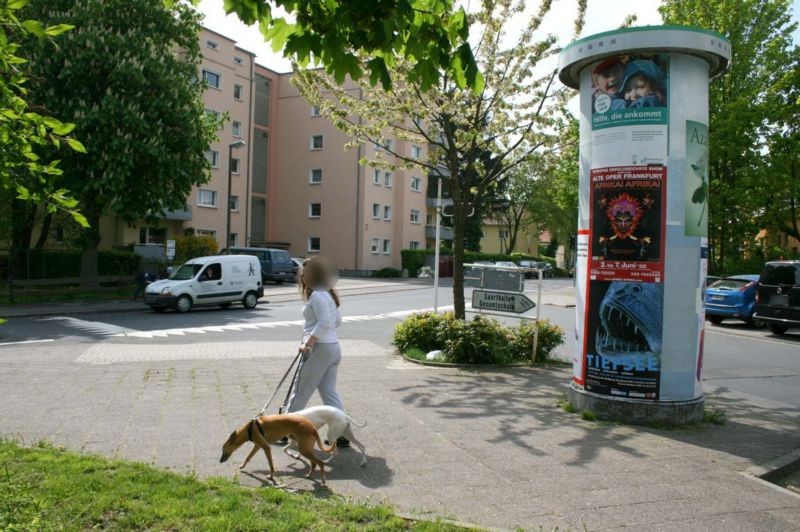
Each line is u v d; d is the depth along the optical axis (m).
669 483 4.87
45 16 21.45
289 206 46.47
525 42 11.21
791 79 23.81
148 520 3.71
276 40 3.71
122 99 21.47
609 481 4.88
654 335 6.64
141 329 15.54
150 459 5.05
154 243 35.09
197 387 7.92
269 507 4.00
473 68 3.63
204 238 33.69
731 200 24.73
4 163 3.75
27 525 3.46
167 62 23.30
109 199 22.34
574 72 7.41
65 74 20.64
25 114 3.74
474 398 7.71
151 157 22.05
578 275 7.25
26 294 22.00
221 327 16.19
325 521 3.85
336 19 3.25
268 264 33.72
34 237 30.45
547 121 11.31
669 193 6.64
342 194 44.34
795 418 7.34
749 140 23.80
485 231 78.88
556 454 5.52
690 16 25.58
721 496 4.64
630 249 6.71
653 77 6.64
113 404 6.91
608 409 6.75
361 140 12.12
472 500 4.41
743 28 25.05
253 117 41.94
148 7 23.12
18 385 7.91
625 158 6.72
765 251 27.66
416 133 12.12
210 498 4.10
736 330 18.66
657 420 6.61
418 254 45.94
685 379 6.71
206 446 5.45
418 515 4.07
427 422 6.49
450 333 10.64
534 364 10.42
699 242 6.77
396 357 11.06
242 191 41.19
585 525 4.04
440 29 3.54
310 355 5.61
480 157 12.80
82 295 23.33
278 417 4.79
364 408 7.04
